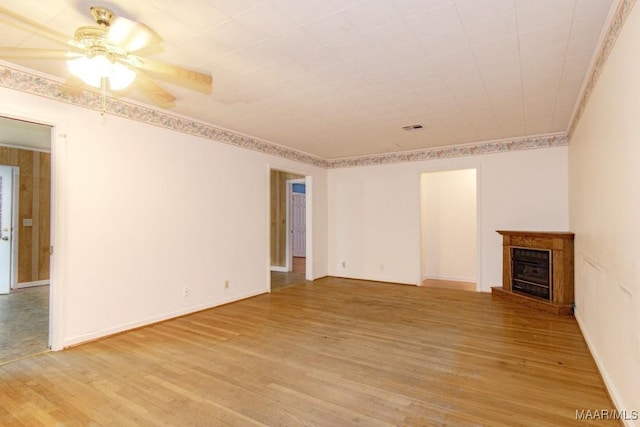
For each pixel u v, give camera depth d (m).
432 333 3.49
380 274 6.38
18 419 2.01
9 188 5.68
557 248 4.25
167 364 2.76
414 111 3.93
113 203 3.44
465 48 2.51
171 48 2.49
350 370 2.65
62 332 3.05
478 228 5.44
